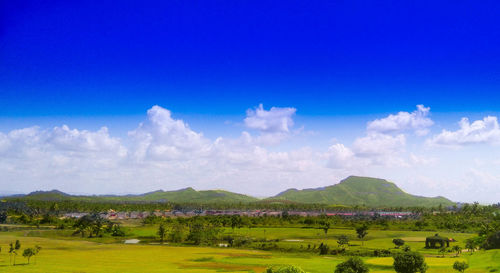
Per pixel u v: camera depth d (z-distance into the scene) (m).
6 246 178.12
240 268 120.75
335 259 148.62
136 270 112.44
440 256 151.88
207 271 112.81
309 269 114.69
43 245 189.25
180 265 127.69
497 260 112.38
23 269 110.31
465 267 95.06
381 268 112.69
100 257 148.38
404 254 88.06
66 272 105.00
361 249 180.38
